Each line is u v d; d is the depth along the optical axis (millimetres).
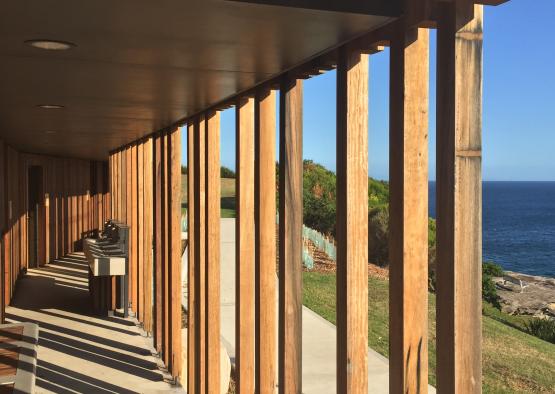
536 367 6602
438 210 1716
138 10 1682
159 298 5965
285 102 2666
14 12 1712
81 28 1880
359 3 1714
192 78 2771
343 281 2148
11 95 3395
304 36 1963
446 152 1671
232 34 1938
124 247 7305
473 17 1646
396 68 1854
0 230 6527
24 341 3066
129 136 6402
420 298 1838
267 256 3010
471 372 1657
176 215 5301
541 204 107812
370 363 6078
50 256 12164
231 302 9227
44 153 10188
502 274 18281
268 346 2996
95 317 7516
